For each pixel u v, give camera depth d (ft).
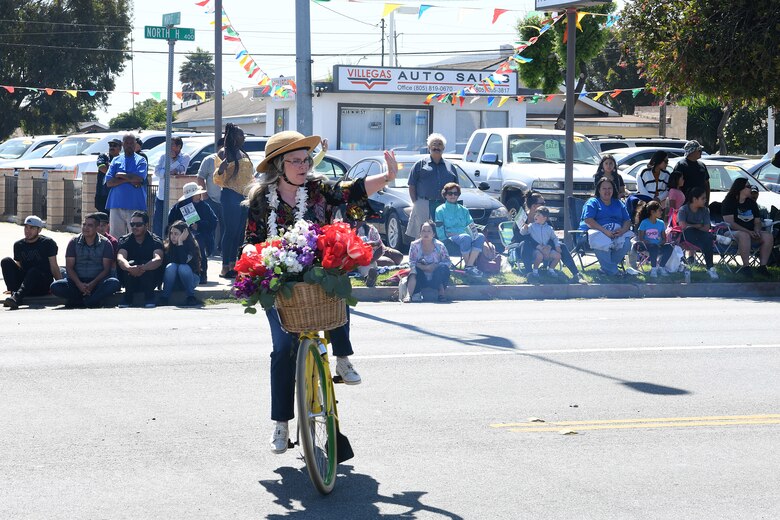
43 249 48.85
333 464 20.52
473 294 52.70
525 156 79.36
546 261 54.70
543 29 76.18
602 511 19.25
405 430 25.09
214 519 18.84
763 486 20.84
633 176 79.71
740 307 49.19
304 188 21.38
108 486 20.70
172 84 54.60
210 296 50.57
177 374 31.58
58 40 223.51
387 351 35.63
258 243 20.92
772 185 72.28
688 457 22.91
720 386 30.17
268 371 32.09
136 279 48.80
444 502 19.80
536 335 39.42
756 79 56.95
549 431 25.07
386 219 69.82
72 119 228.43
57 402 27.78
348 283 19.90
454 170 56.90
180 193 67.00
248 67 69.05
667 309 48.29
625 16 61.52
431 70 123.65
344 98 121.29
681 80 59.31
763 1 55.06
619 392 29.32
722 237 57.26
